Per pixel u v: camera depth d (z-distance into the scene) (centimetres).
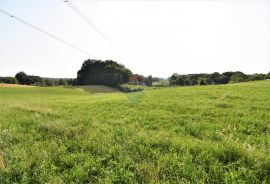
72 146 796
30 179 569
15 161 653
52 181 550
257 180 523
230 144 697
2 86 9444
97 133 929
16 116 1444
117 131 962
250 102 1909
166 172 572
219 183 527
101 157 687
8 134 927
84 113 1720
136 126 1141
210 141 787
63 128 992
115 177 566
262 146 741
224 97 2269
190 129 1016
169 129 1059
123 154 688
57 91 8375
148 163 618
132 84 12725
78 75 12862
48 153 714
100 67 12244
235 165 596
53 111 1722
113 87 11638
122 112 1683
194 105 1842
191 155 643
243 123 1141
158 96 2856
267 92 2620
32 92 7556
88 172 601
